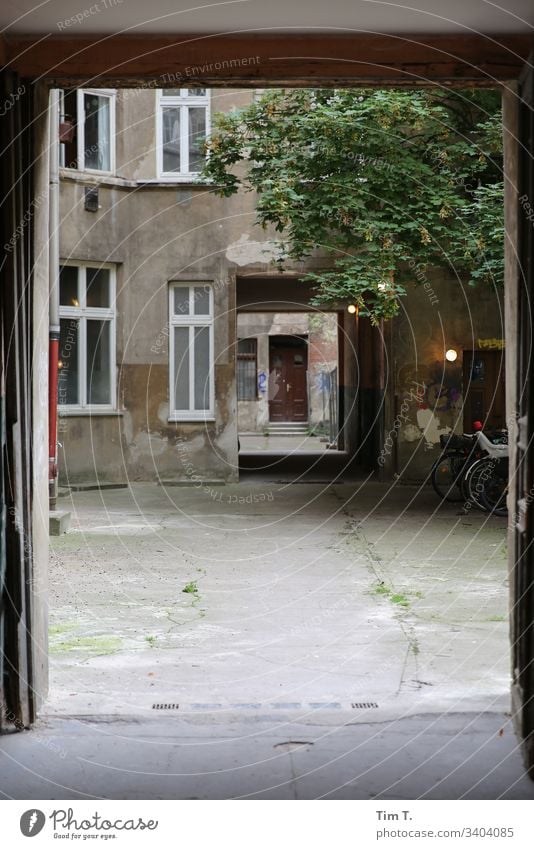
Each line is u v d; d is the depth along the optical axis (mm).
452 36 4316
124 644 5949
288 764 3951
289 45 4359
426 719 4504
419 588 7645
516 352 4387
